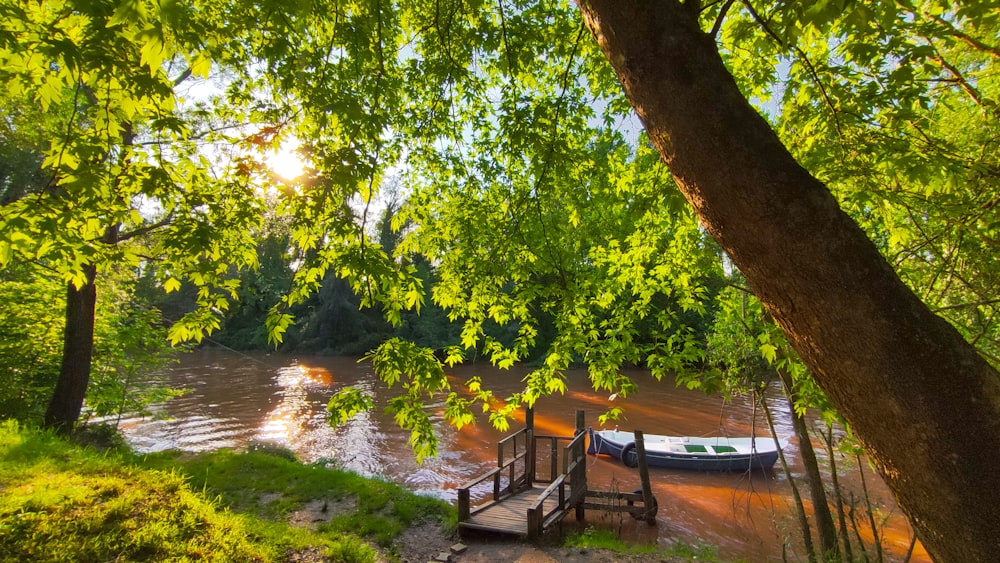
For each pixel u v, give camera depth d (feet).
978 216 11.20
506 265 17.67
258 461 30.78
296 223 11.35
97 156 9.53
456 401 15.37
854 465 31.99
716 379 14.85
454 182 20.12
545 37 16.88
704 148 5.03
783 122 15.35
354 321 132.46
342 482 28.25
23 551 12.89
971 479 3.84
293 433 50.96
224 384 80.33
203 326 11.88
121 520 15.39
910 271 13.98
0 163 35.17
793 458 40.52
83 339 31.35
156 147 10.14
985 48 9.57
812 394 15.33
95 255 10.46
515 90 17.38
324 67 12.94
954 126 13.78
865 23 6.78
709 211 5.18
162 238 10.94
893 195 12.14
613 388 16.65
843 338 4.37
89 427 37.27
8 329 32.37
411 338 124.98
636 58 5.50
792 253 4.60
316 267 11.65
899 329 4.22
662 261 18.53
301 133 15.35
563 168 15.74
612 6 5.69
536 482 33.58
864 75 12.06
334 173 10.05
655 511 30.27
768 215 4.69
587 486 35.40
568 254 17.94
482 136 19.61
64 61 7.59
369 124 11.04
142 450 40.37
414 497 27.40
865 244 4.59
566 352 17.31
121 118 9.80
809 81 13.56
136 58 9.02
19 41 8.34
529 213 17.25
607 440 43.91
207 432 50.14
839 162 12.98
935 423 3.99
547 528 24.80
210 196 11.71
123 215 10.80
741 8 14.67
